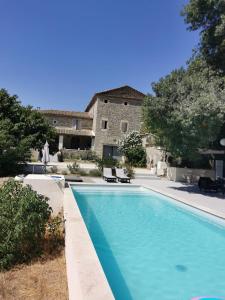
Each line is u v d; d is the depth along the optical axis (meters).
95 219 10.55
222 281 5.73
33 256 5.71
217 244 8.06
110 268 6.20
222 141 17.42
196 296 5.10
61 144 36.59
